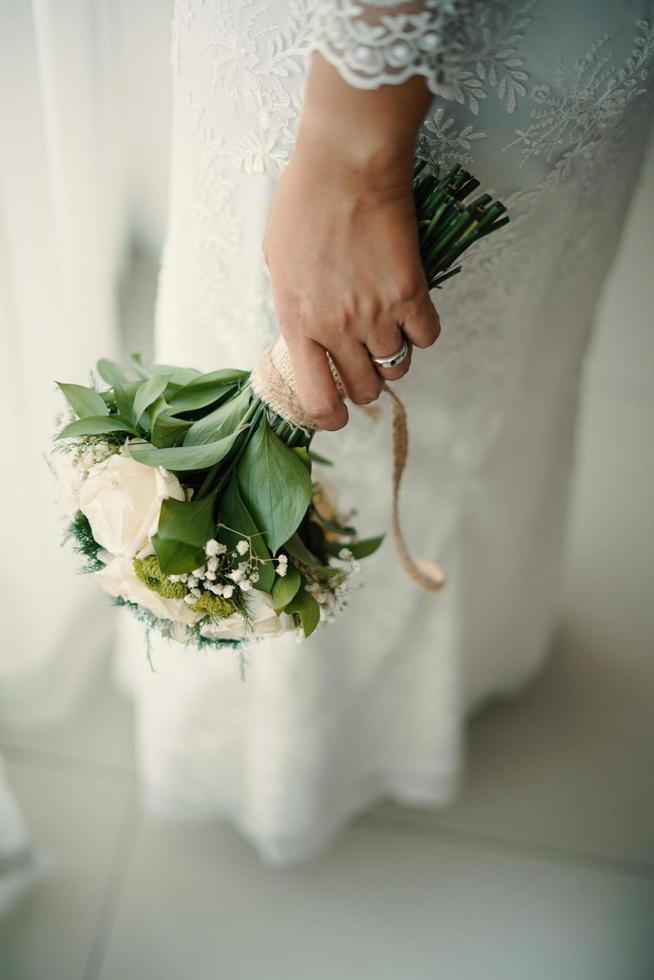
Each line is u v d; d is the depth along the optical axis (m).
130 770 1.06
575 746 1.12
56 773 1.05
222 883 0.98
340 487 0.77
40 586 0.96
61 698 1.09
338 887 0.98
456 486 0.81
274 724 0.85
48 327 0.88
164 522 0.56
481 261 0.67
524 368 0.77
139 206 1.26
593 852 1.03
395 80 0.52
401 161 0.54
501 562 0.92
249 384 0.61
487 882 0.99
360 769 0.95
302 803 0.90
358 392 0.61
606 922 0.97
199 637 0.62
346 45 0.51
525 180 0.63
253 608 0.58
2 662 0.98
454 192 0.59
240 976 0.92
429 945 0.95
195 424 0.61
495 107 0.59
